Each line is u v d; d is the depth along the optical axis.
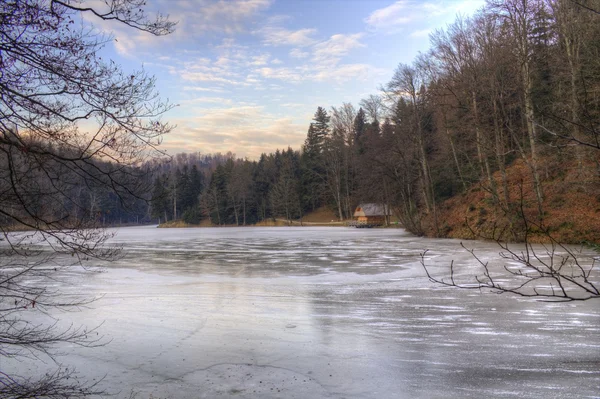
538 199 27.55
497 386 5.79
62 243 4.39
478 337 7.99
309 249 28.69
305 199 94.25
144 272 17.92
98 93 4.29
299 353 7.33
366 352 7.30
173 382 6.16
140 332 8.75
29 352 7.45
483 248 25.36
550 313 9.66
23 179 4.14
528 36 28.97
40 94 4.19
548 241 25.25
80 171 4.33
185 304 11.45
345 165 85.50
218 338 8.28
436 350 7.32
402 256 23.03
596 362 6.57
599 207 25.92
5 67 4.09
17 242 4.59
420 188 48.44
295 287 13.88
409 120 45.28
